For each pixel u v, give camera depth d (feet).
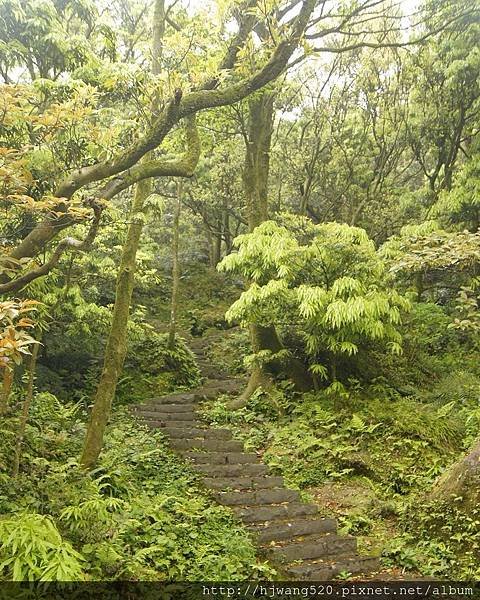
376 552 18.39
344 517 20.48
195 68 16.05
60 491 15.90
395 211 46.37
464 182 39.70
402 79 44.70
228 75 16.69
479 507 18.62
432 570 17.37
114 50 26.96
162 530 16.63
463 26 38.32
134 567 14.21
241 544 17.01
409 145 48.37
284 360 32.07
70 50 24.89
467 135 43.42
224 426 27.84
